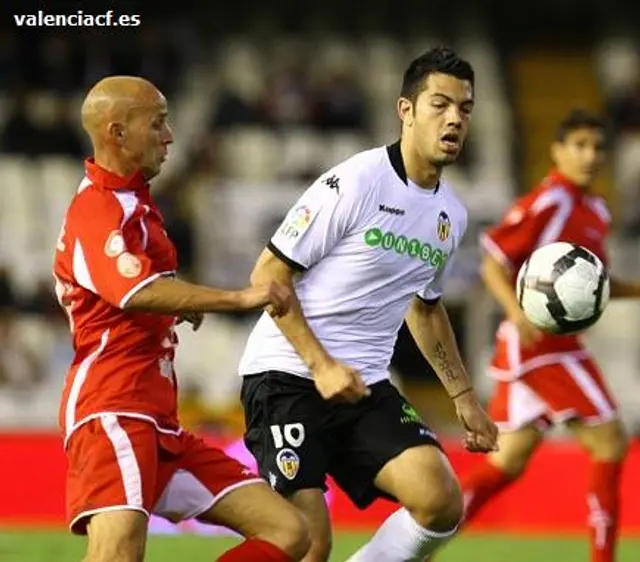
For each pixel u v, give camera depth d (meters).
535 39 83.69
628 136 74.94
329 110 70.62
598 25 84.19
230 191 61.81
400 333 60.59
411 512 21.33
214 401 55.28
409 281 21.98
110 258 18.91
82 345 19.69
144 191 19.86
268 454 21.88
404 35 80.25
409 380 61.50
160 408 19.64
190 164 66.00
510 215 30.88
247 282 60.00
